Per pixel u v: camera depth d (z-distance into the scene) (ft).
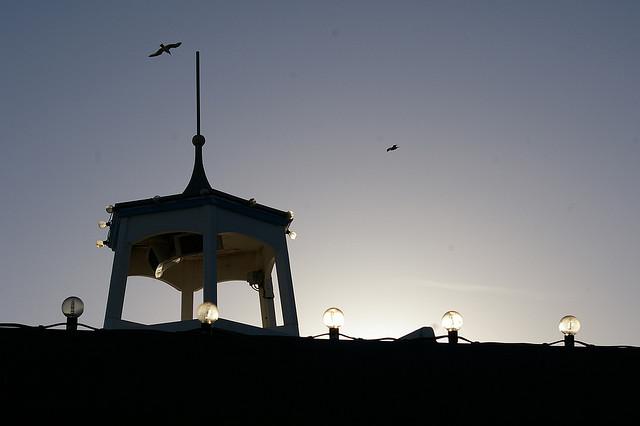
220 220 70.28
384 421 46.93
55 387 42.93
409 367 48.85
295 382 46.68
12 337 43.70
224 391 45.24
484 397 48.91
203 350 45.85
